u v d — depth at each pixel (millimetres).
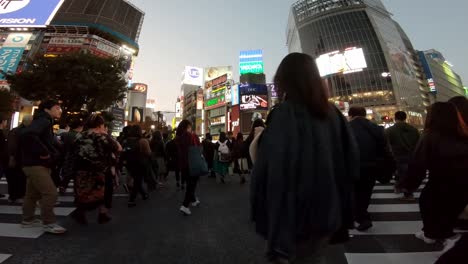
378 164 3889
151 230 4008
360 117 4168
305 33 96125
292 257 1126
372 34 85188
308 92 1298
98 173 4164
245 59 77875
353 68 79000
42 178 3775
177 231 3963
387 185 8188
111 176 4711
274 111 1332
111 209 5379
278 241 1112
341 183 1314
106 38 84375
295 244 1136
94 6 84812
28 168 3758
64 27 78812
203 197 6668
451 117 2738
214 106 77062
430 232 2986
